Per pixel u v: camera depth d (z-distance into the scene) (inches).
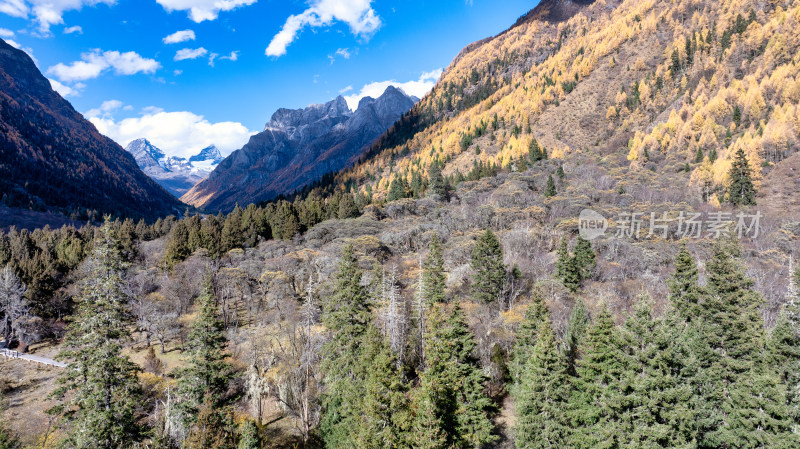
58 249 3563.0
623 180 4512.8
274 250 3481.8
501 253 2358.5
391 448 1139.3
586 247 2571.4
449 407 1279.5
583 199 3735.2
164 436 1266.0
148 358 1961.1
